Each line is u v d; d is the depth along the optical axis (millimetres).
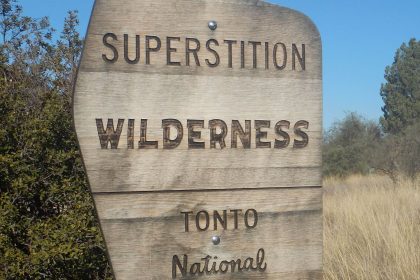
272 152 2426
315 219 2482
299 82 2477
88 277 4199
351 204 10047
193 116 2312
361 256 6402
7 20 8289
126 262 2213
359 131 30250
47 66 5758
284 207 2441
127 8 2240
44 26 8383
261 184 2406
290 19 2479
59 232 3998
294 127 2463
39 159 4184
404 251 6164
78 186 4242
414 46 50125
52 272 4070
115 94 2211
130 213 2219
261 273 2408
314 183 2482
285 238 2441
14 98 4344
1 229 3914
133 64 2236
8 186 4078
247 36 2412
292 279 2449
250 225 2391
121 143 2211
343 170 26609
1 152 4098
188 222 2295
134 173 2223
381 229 7246
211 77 2346
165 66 2279
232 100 2373
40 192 4160
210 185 2330
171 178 2271
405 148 20922
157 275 2248
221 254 2344
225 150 2354
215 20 2365
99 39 2203
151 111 2252
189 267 2295
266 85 2430
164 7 2289
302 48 2488
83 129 2174
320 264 2486
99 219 2186
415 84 49062
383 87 50750
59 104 4395
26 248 4090
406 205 9977
